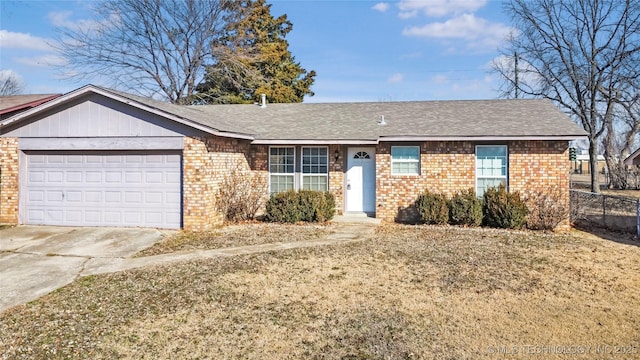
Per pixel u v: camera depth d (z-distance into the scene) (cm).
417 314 548
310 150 1407
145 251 898
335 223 1237
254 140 1344
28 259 828
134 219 1152
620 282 689
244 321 525
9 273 731
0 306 577
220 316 540
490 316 541
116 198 1159
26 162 1190
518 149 1245
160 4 2673
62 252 884
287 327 508
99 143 1142
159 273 725
